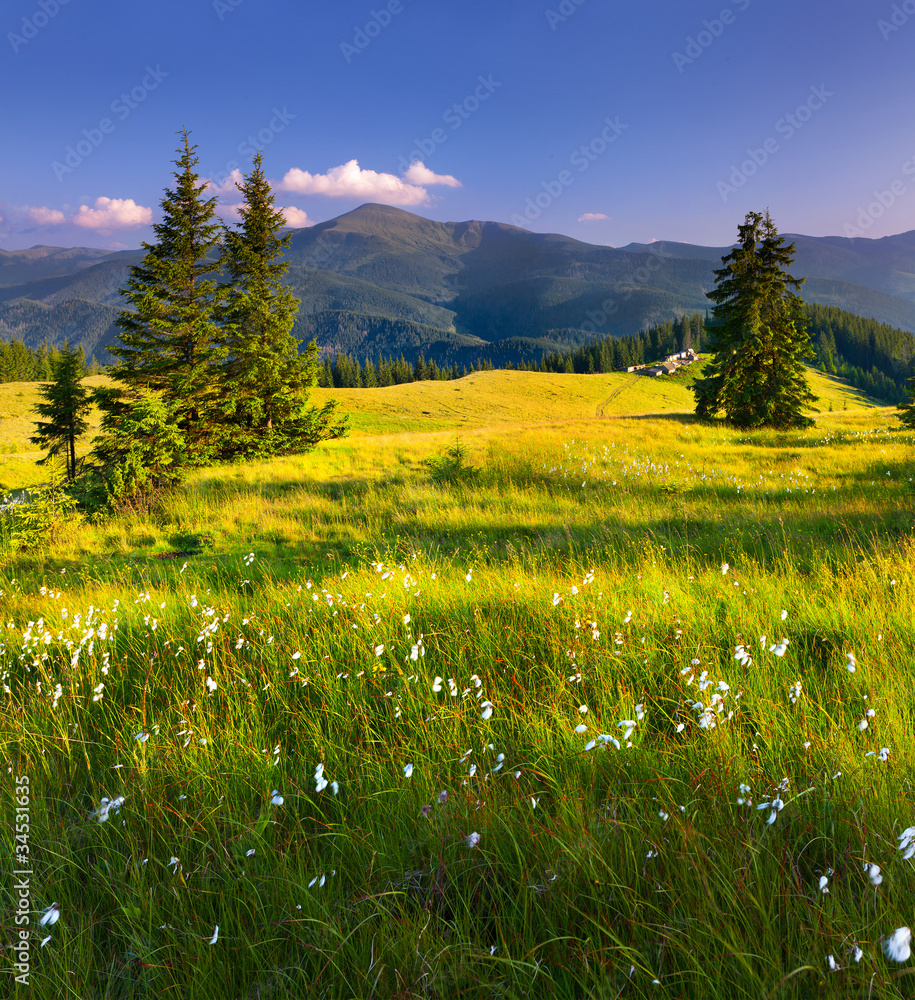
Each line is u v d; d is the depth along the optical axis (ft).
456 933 6.21
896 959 3.66
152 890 6.91
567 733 9.41
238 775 9.36
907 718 9.32
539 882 6.75
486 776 8.34
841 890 6.23
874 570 19.25
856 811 7.13
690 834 6.80
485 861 7.05
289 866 7.32
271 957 6.29
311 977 6.14
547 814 7.52
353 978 5.91
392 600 17.54
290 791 8.98
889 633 13.15
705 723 8.22
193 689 13.12
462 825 7.50
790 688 10.12
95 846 8.15
